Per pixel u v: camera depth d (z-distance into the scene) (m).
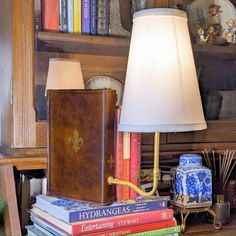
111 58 1.18
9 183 0.99
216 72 1.27
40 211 0.96
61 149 0.99
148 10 0.93
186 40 0.95
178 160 1.24
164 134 1.17
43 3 1.08
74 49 1.13
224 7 1.30
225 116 1.27
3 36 1.12
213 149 1.24
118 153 0.97
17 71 1.03
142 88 0.91
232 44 1.31
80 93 0.95
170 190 1.20
